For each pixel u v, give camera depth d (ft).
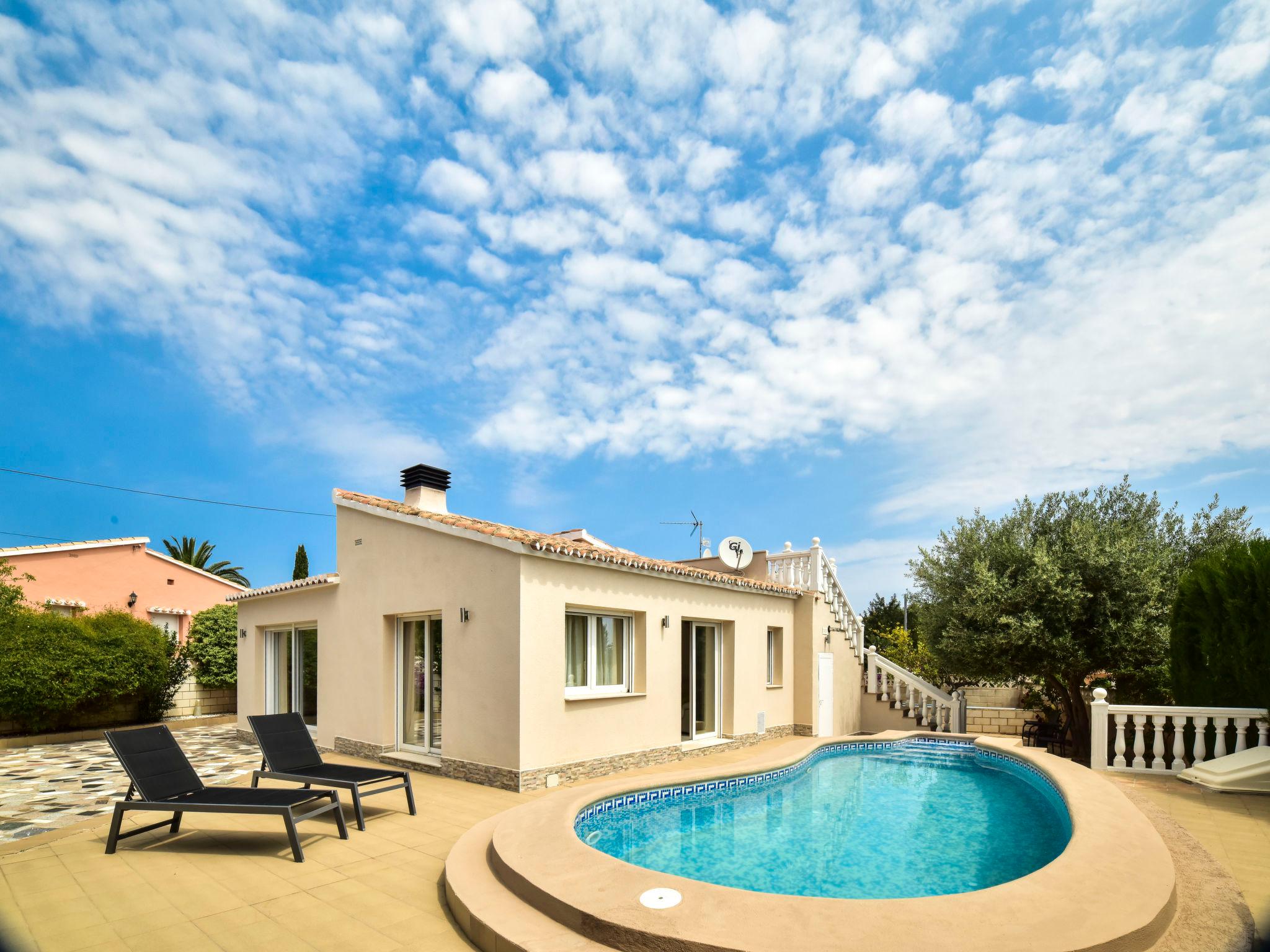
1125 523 53.31
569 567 34.83
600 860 18.60
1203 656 38.70
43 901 18.17
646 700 39.22
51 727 53.78
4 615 51.98
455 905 17.54
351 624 41.68
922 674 79.66
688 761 41.01
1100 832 21.59
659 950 13.85
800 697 53.21
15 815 27.91
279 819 26.53
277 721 26.81
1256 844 23.12
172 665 63.05
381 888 19.29
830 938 13.67
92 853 22.15
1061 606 48.34
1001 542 53.11
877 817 30.04
